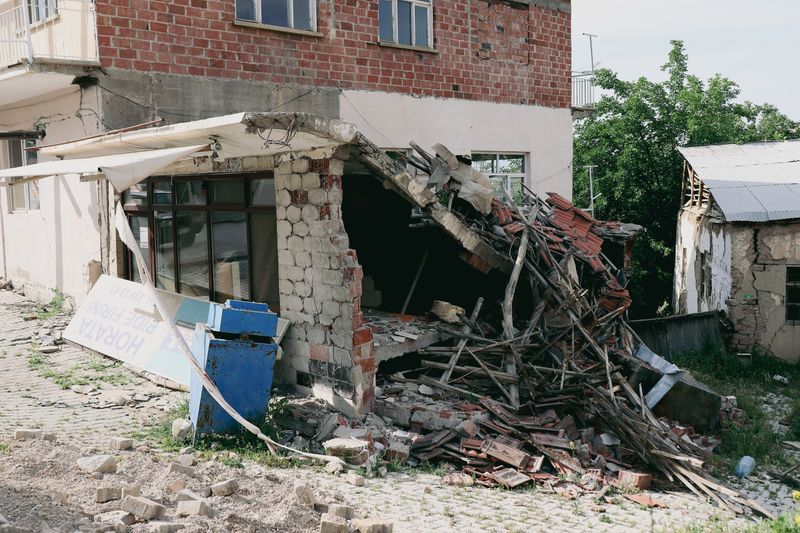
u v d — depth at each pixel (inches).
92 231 487.8
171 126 331.6
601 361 412.5
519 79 685.3
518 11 682.2
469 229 404.2
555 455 323.3
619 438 365.1
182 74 462.6
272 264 381.7
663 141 1169.4
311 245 350.9
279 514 201.0
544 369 387.5
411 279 476.4
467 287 471.5
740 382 603.5
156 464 239.0
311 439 307.7
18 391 352.5
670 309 1112.8
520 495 284.5
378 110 575.5
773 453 412.8
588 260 457.7
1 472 207.2
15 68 416.5
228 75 485.1
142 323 415.8
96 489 196.7
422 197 371.9
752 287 699.4
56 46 477.4
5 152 593.9
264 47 503.5
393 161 350.6
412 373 395.2
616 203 1168.8
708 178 786.2
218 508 199.8
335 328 345.1
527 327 417.4
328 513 210.7
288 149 349.7
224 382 292.8
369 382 345.1
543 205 543.2
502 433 335.6
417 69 602.5
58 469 214.4
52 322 483.2
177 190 441.7
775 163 804.6
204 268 426.0
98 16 426.0
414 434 326.6
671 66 1200.2
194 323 393.7
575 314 426.0
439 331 407.8
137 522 180.7
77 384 367.9
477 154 666.2
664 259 1146.7
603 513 271.3
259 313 303.3
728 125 1190.9
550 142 716.0
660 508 291.0
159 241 457.4
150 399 348.8
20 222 586.2
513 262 426.3
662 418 419.2
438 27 616.1
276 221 372.5
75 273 510.3
